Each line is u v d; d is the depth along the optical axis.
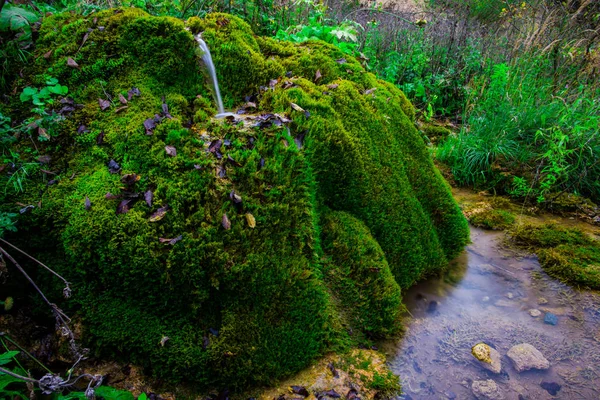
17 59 2.84
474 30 7.33
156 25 2.91
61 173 2.46
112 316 2.28
